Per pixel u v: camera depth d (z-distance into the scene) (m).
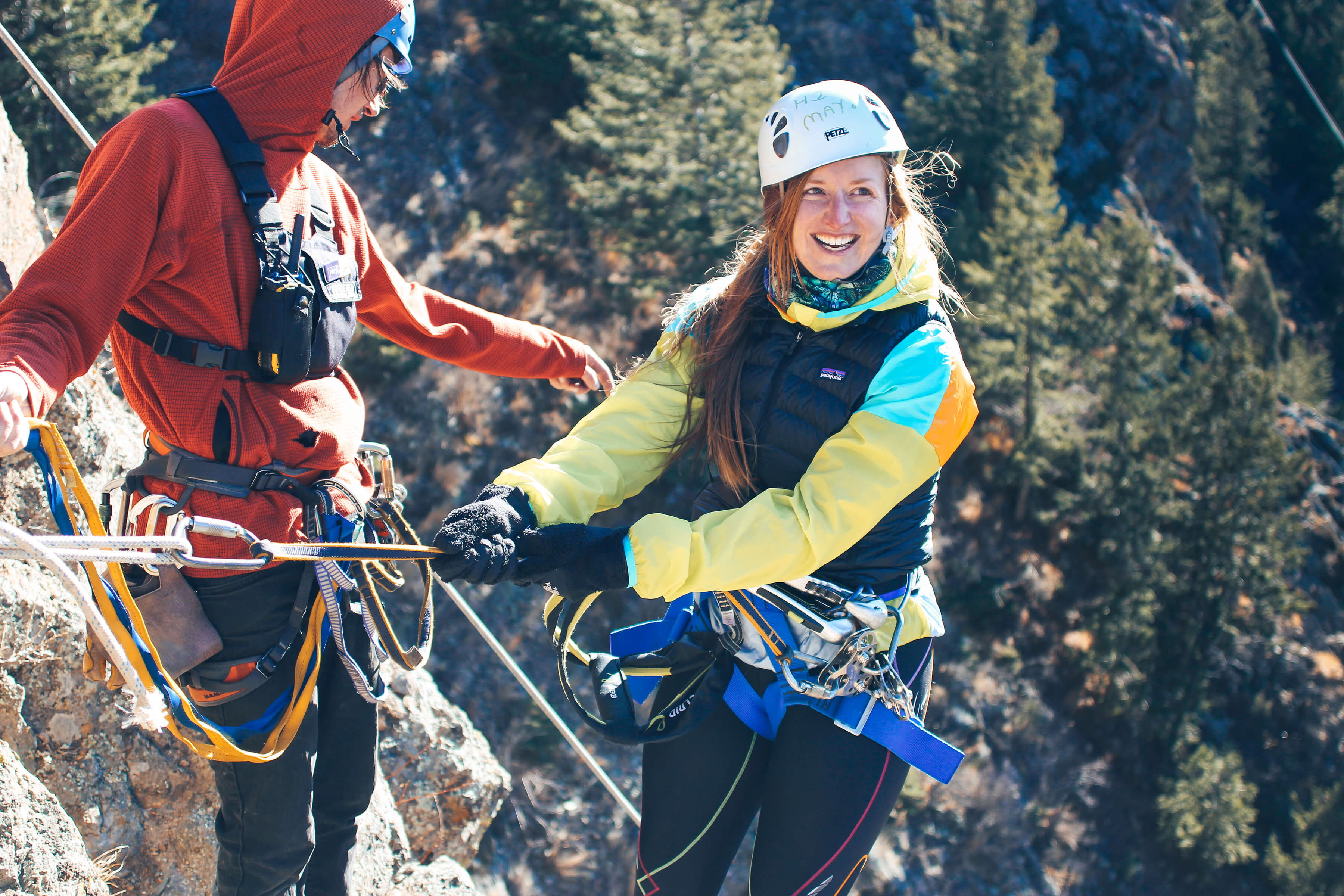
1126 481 24.81
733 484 2.16
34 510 3.10
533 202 21.56
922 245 2.08
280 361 2.05
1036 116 29.02
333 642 2.31
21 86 15.62
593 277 21.12
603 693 2.22
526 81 24.73
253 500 2.06
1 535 1.44
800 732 2.16
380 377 17.97
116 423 3.65
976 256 25.61
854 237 2.00
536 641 16.55
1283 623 28.95
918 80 34.00
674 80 21.00
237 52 2.12
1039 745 22.50
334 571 2.11
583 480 2.08
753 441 2.13
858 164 1.98
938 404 1.98
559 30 24.50
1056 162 37.34
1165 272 26.75
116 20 16.94
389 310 2.58
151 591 2.04
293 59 2.04
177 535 1.64
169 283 1.98
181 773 3.06
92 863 2.50
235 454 2.04
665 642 2.41
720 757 2.26
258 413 2.06
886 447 1.93
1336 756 26.98
